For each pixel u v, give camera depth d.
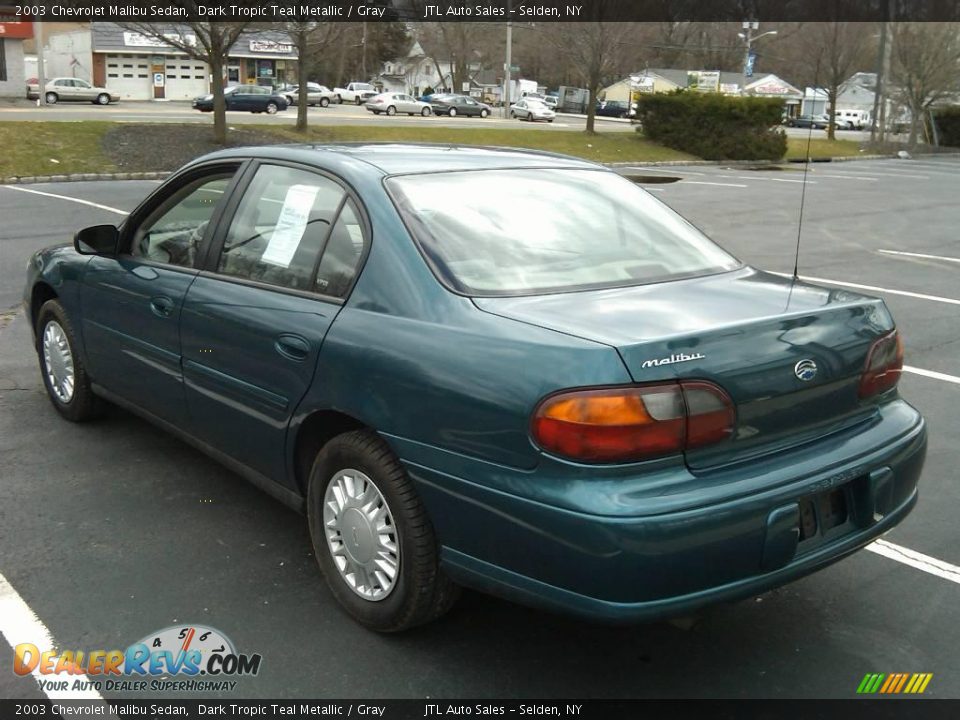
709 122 35.12
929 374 6.77
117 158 23.11
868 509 3.00
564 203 3.69
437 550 3.02
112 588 3.56
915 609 3.53
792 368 2.85
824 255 12.53
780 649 3.25
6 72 47.78
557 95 80.62
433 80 91.50
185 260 4.14
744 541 2.66
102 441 5.05
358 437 3.19
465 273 3.13
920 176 29.14
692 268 3.54
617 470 2.58
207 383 3.86
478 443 2.75
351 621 3.36
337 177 3.55
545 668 3.12
